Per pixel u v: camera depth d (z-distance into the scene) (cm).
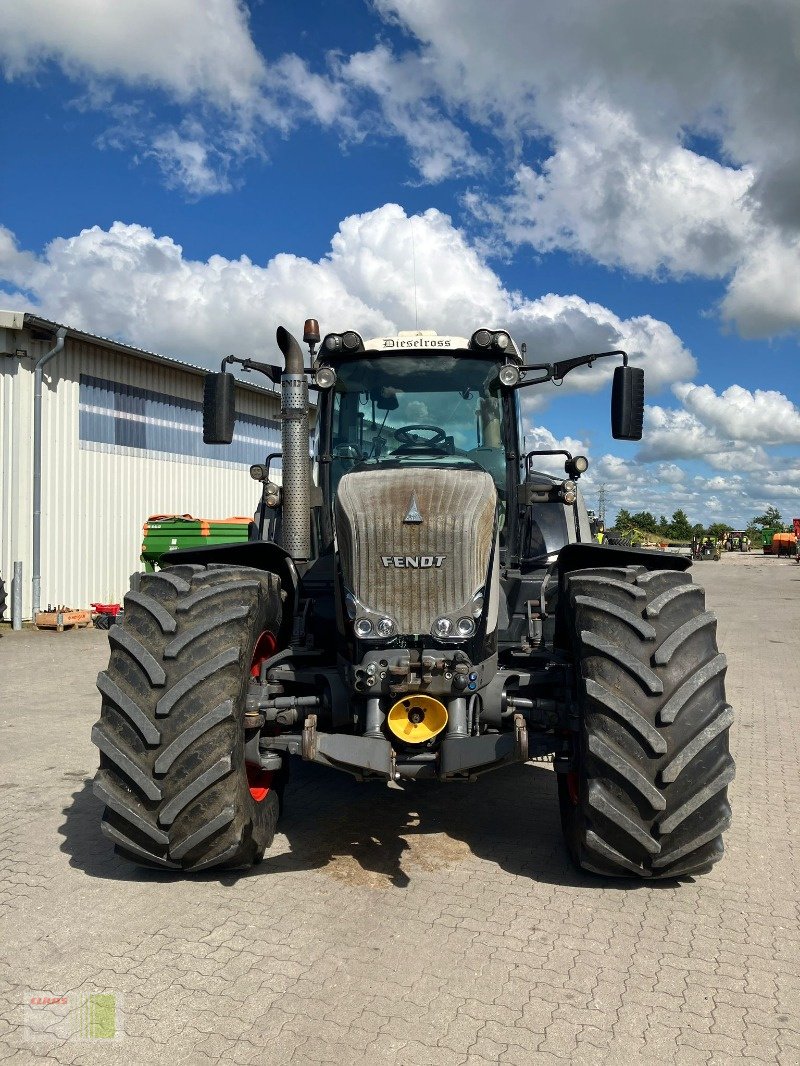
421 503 349
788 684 828
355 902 327
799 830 416
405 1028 241
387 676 332
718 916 318
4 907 319
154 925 305
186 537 1298
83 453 1376
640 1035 239
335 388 470
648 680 314
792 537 5156
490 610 356
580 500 648
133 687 324
